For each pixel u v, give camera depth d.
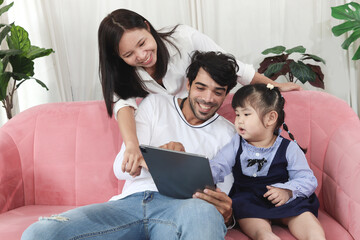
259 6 2.87
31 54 2.37
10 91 2.82
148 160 1.23
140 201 1.33
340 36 2.81
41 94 2.91
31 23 2.81
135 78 1.60
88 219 1.21
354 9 2.73
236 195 1.43
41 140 1.78
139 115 1.54
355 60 2.80
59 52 2.87
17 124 1.81
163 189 1.31
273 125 1.45
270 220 1.38
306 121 1.61
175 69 1.69
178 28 1.74
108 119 1.77
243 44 2.93
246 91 1.44
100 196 1.72
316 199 1.39
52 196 1.76
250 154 1.46
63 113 1.82
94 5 2.86
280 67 2.53
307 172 1.41
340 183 1.36
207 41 1.76
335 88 2.89
